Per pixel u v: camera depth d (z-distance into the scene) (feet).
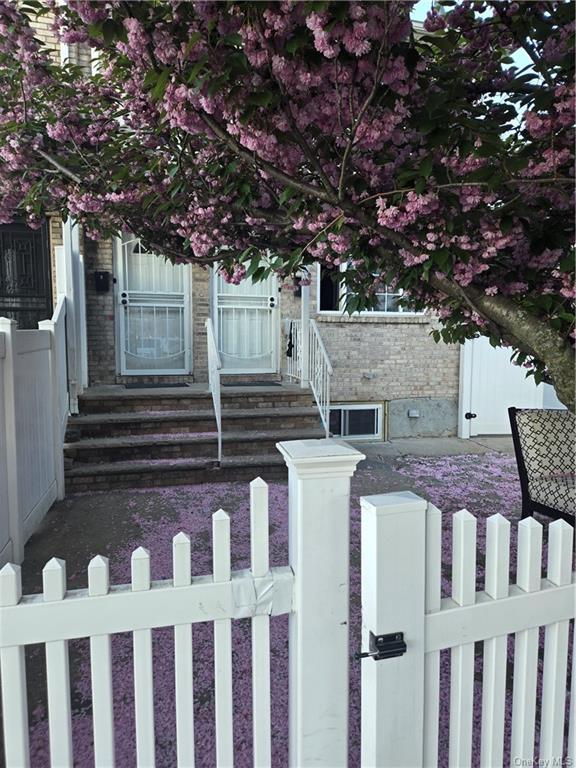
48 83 8.58
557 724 4.61
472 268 6.70
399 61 5.08
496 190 6.11
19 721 3.59
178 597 3.86
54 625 3.61
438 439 23.63
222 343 21.71
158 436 16.43
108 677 3.77
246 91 5.13
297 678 4.10
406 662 4.00
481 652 7.25
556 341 6.34
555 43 5.71
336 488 4.03
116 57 7.30
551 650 4.56
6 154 9.15
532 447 11.71
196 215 8.80
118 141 9.32
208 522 12.20
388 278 8.39
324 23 4.34
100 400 17.07
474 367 24.02
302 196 7.09
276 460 15.88
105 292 19.81
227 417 17.17
